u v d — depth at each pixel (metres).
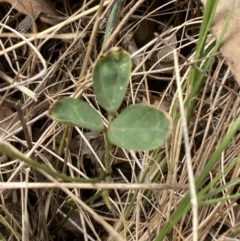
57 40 0.33
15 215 0.28
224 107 0.27
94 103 0.31
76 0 0.35
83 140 0.31
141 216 0.28
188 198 0.21
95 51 0.32
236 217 0.26
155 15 0.33
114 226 0.27
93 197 0.26
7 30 0.34
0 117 0.31
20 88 0.28
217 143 0.27
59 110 0.17
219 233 0.27
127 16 0.25
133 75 0.29
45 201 0.28
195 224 0.17
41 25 0.33
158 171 0.27
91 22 0.30
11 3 0.31
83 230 0.26
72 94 0.28
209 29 0.23
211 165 0.21
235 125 0.20
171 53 0.30
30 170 0.27
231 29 0.23
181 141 0.26
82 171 0.30
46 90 0.31
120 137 0.16
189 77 0.25
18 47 0.31
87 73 0.29
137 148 0.16
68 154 0.28
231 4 0.24
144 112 0.16
